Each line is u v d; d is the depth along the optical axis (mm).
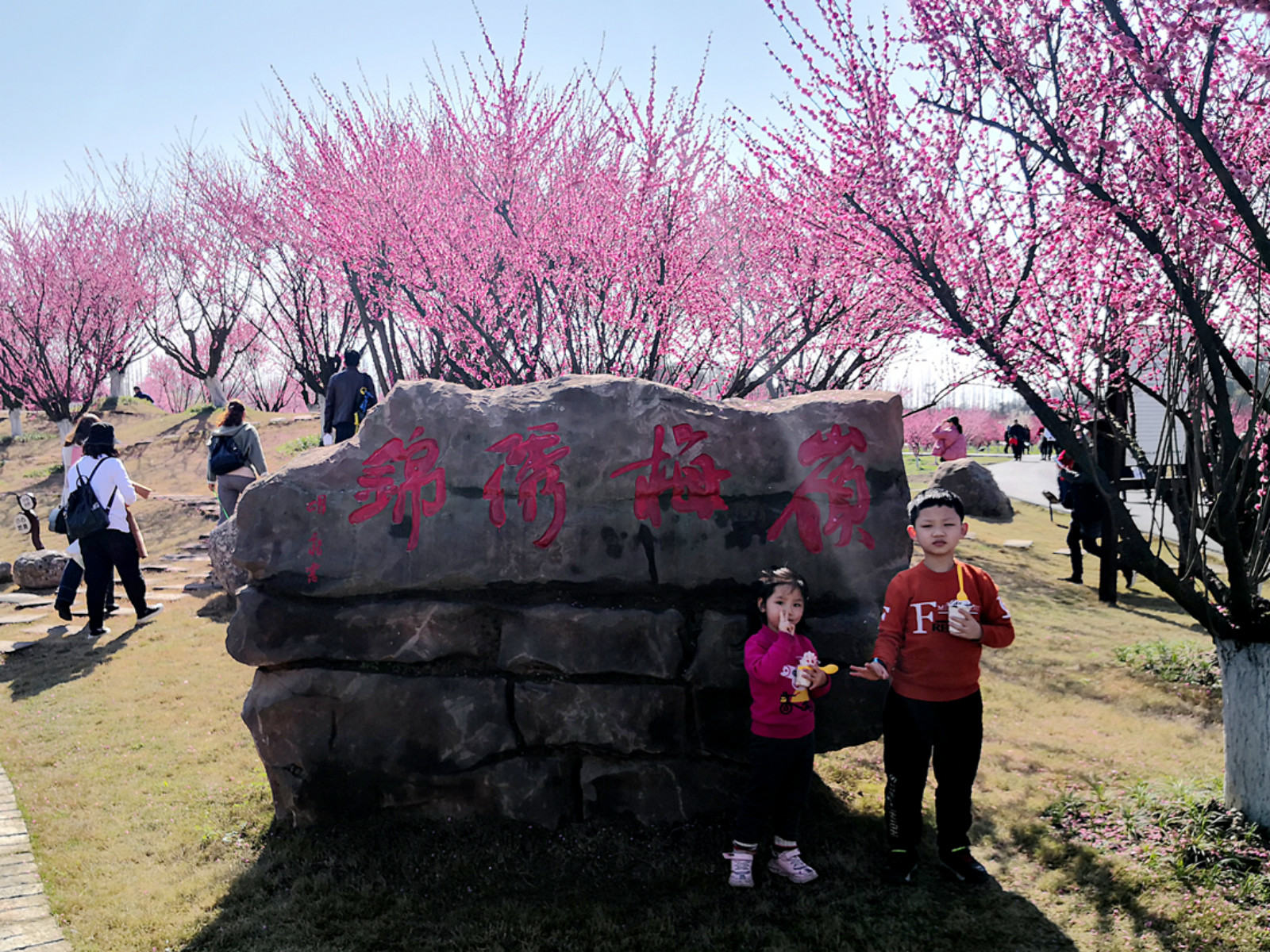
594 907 3172
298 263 16469
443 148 9531
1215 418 3471
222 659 6113
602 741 3682
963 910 3088
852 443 3758
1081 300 3854
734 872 3250
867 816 3857
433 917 3143
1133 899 3076
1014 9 3578
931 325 4141
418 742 3750
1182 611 7621
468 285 7699
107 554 6957
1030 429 33531
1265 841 3336
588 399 3850
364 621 3783
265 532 3863
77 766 4426
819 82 4012
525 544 3770
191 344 22922
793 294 6906
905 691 3213
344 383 8477
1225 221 3344
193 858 3551
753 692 3289
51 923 3062
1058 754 4402
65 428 21797
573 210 7895
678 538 3752
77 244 22203
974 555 9961
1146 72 2947
